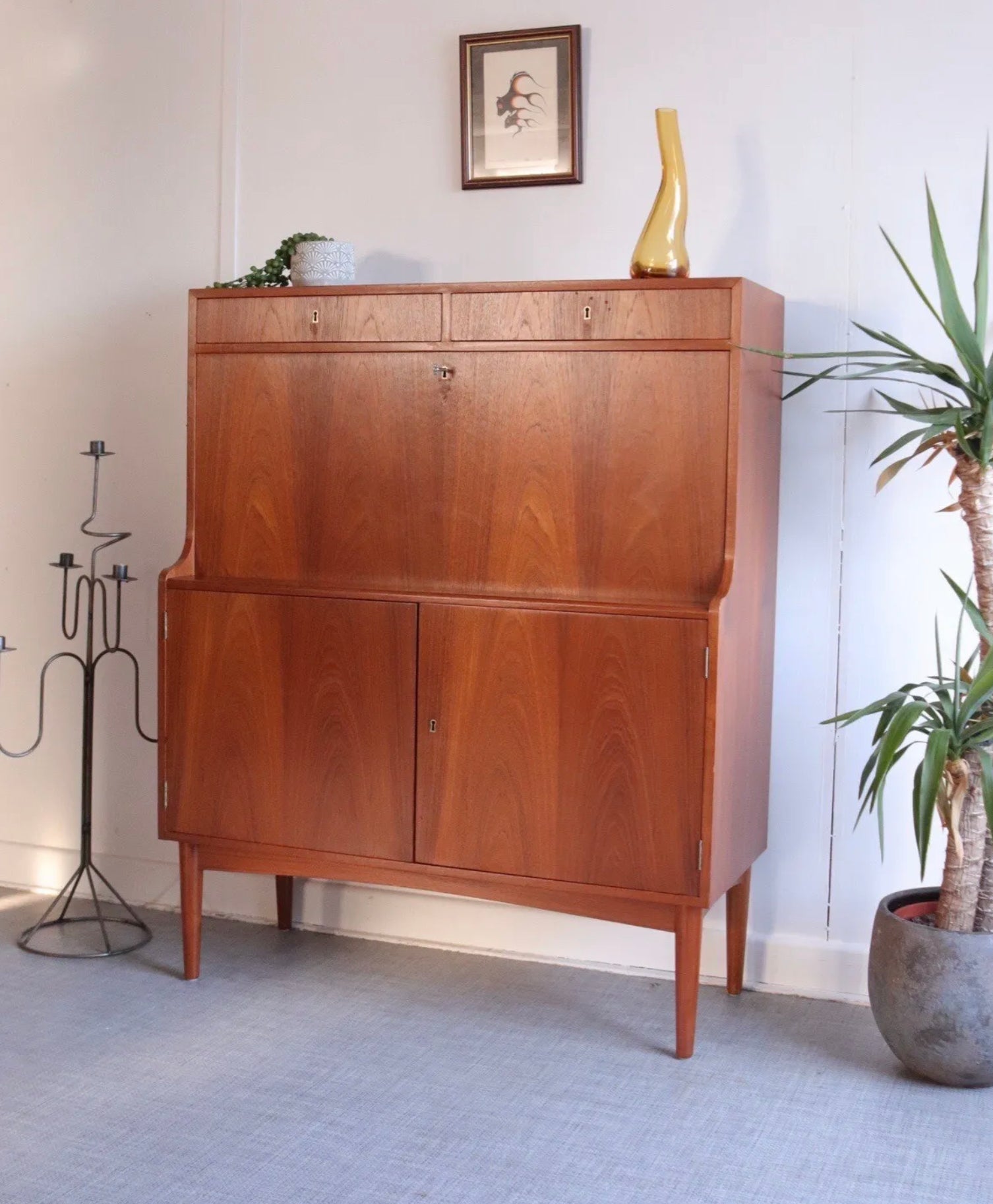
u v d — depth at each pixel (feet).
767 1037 8.87
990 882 8.19
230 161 10.71
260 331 9.24
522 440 8.66
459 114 10.08
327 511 9.20
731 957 9.50
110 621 11.35
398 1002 9.36
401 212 10.30
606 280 8.38
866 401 9.28
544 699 8.47
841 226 9.24
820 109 9.23
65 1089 7.97
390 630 8.83
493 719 8.61
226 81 10.68
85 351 11.30
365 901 10.66
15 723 11.78
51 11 11.18
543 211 9.93
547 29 9.70
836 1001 9.53
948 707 7.90
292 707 9.14
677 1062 8.46
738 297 8.09
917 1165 7.26
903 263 7.88
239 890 11.07
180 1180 7.00
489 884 8.80
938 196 9.03
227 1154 7.26
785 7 9.25
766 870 9.73
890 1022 8.15
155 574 11.21
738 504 8.30
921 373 8.58
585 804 8.44
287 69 10.53
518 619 8.49
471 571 8.87
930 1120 7.75
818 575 9.45
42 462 11.51
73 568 11.03
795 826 9.64
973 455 7.88
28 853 11.80
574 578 8.63
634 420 8.40
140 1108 7.75
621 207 9.74
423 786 8.84
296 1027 8.90
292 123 10.55
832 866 9.57
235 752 9.32
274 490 9.32
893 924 8.15
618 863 8.39
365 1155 7.27
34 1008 9.15
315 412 9.16
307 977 9.80
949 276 7.75
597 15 9.69
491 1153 7.31
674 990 9.68
